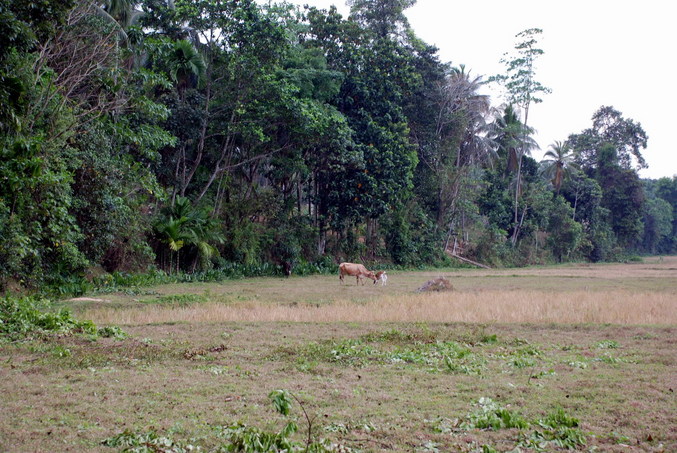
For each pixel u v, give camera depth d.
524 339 9.88
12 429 4.84
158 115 20.81
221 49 23.84
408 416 5.40
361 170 31.25
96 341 9.27
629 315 12.59
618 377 6.95
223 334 10.16
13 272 15.26
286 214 31.00
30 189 14.86
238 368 7.39
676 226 87.75
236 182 30.16
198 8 22.86
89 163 18.23
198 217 24.53
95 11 17.58
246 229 28.12
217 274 25.09
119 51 18.22
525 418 5.36
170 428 4.93
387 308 14.00
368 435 4.86
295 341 9.59
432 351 8.66
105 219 18.72
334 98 31.69
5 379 6.60
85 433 4.78
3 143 13.39
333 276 29.78
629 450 4.52
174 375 6.95
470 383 6.69
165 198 22.36
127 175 20.19
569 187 59.16
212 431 4.88
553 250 55.06
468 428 5.05
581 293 17.95
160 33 24.22
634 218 63.69
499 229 47.66
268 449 4.11
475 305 14.48
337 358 7.99
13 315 10.15
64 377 6.75
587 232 59.69
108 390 6.18
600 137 67.31
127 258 21.91
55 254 17.50
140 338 9.74
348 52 31.39
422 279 28.17
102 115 19.30
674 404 5.76
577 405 5.78
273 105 24.58
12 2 12.01
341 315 12.84
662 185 89.56
